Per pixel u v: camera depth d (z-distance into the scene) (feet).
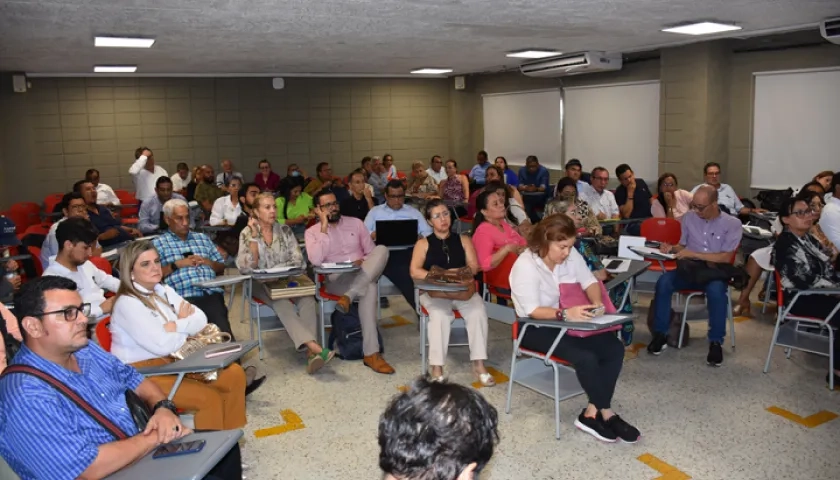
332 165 41.11
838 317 12.60
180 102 37.27
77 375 6.75
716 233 14.90
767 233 17.94
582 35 22.80
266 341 16.44
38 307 6.37
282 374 14.19
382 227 16.51
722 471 9.82
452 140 42.93
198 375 10.19
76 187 21.48
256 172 39.42
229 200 23.58
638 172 30.50
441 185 32.09
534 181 31.86
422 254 13.87
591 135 33.01
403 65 33.96
